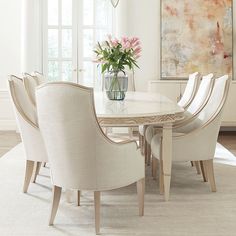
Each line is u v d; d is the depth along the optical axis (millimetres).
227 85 3354
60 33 7262
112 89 3889
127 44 3801
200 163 3855
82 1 7246
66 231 2639
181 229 2660
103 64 3873
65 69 7332
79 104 2393
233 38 7082
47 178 3980
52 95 2418
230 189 3600
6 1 7199
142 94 4863
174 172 4266
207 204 3178
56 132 2492
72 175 2553
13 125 7352
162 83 6785
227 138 6527
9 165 4523
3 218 2877
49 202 3238
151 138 3826
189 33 7062
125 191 3559
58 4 7227
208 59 7082
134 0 7121
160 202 3229
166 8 7059
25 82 3918
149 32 7164
